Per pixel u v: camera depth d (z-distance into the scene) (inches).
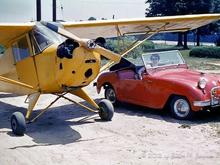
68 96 478.9
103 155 256.2
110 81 412.8
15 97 480.4
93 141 290.4
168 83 351.3
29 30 341.1
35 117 347.9
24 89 356.2
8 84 366.9
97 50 296.8
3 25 328.5
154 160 244.2
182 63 397.7
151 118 357.1
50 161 246.2
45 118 371.9
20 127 306.5
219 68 820.0
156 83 360.8
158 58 384.5
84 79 307.0
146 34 463.2
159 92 359.6
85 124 343.3
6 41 366.9
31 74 344.5
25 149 272.5
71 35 300.5
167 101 355.9
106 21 390.3
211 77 352.8
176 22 430.9
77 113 389.4
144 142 284.0
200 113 367.6
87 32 425.4
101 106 353.7
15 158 253.3
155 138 293.6
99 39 318.0
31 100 343.6
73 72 300.4
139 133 308.2
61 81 313.1
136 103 384.5
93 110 368.2
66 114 386.6
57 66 307.7
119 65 406.9
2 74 398.6
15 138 302.5
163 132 309.0
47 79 323.6
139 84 377.7
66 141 292.2
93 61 300.2
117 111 391.5
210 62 978.1
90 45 291.1
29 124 347.9
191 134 301.6
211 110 352.5
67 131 321.1
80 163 241.3
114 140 291.4
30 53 340.5
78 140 293.9
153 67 378.0
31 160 249.0
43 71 326.0
